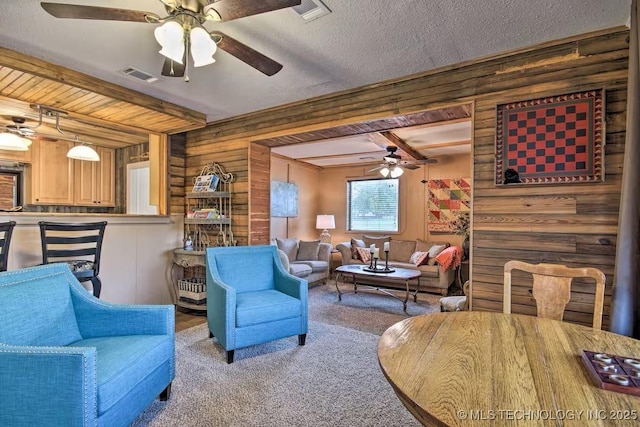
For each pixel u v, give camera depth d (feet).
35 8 6.47
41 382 4.49
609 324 6.55
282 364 8.58
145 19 5.59
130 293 12.70
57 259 10.69
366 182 23.65
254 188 13.51
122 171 19.83
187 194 14.38
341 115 10.93
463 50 8.18
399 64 8.94
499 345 4.27
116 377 5.15
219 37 6.11
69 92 9.84
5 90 9.73
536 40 7.72
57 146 17.89
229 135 13.93
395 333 4.68
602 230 7.33
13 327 5.40
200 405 6.74
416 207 21.67
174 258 13.98
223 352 9.30
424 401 3.03
